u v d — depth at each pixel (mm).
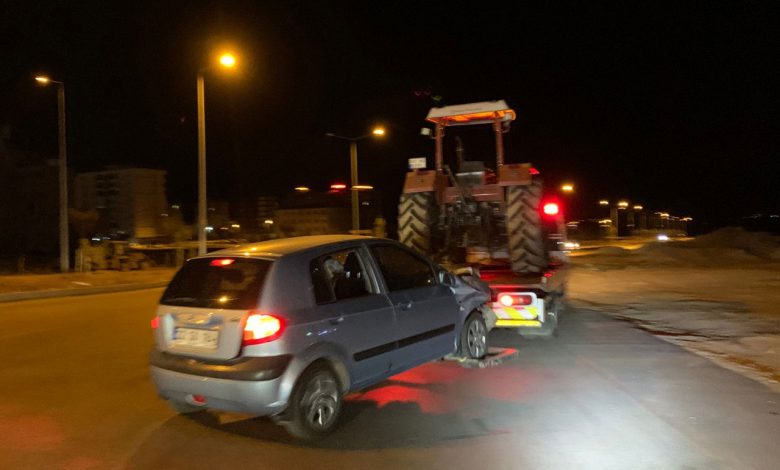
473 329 7699
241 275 5414
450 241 11414
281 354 5102
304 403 5242
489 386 7070
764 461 4832
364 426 5754
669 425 5672
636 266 25828
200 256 5793
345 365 5617
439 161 11469
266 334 5078
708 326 10945
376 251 6438
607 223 84812
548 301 9656
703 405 6270
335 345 5504
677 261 27672
